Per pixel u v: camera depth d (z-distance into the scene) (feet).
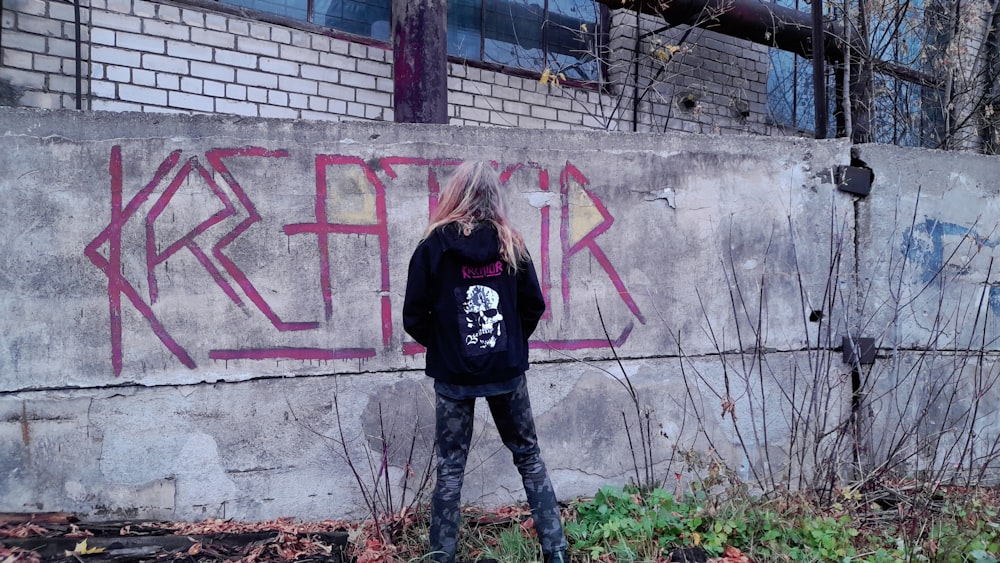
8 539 9.75
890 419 13.97
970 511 11.50
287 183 11.14
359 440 11.42
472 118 18.93
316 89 16.96
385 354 11.51
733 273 13.12
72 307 10.41
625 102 21.09
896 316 13.23
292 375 11.16
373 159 11.46
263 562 9.72
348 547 10.34
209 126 10.85
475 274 9.00
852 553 10.31
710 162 13.00
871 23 19.53
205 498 10.86
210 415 10.87
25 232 10.27
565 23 20.77
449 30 18.92
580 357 12.34
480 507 11.77
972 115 21.40
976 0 20.97
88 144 10.46
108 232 10.52
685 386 12.88
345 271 11.36
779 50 23.21
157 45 15.06
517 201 12.05
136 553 9.68
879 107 21.79
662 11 18.69
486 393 8.89
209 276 10.86
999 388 15.19
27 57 13.78
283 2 16.70
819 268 13.61
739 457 13.12
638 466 12.67
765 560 10.13
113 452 10.55
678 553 10.14
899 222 14.01
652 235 12.71
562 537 9.30
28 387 10.28
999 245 15.12
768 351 13.28
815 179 13.60
